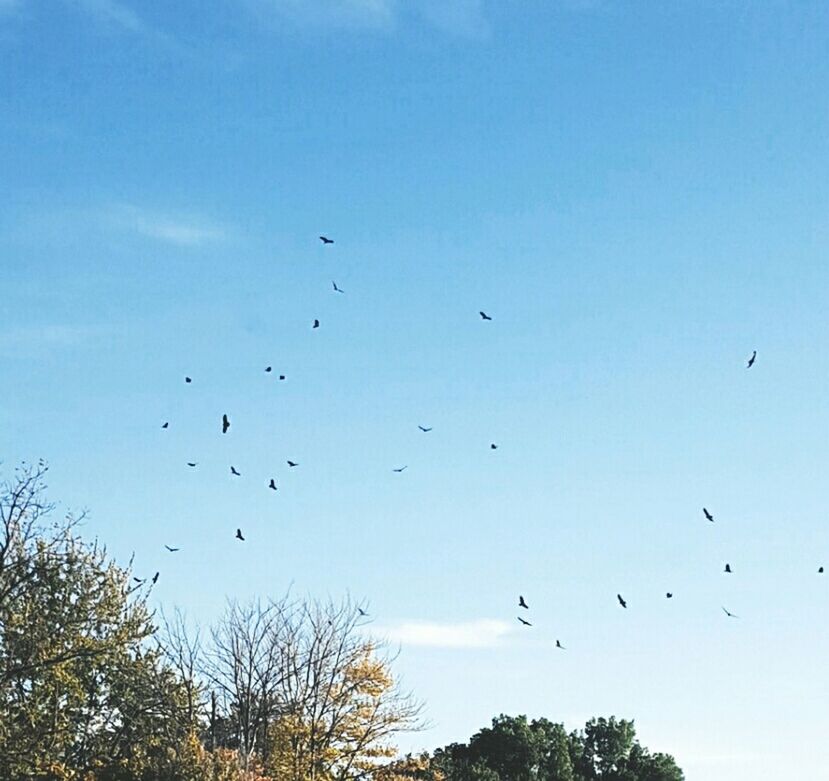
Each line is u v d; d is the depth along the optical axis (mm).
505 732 122062
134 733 54906
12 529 50344
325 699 58438
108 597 54719
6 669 49219
